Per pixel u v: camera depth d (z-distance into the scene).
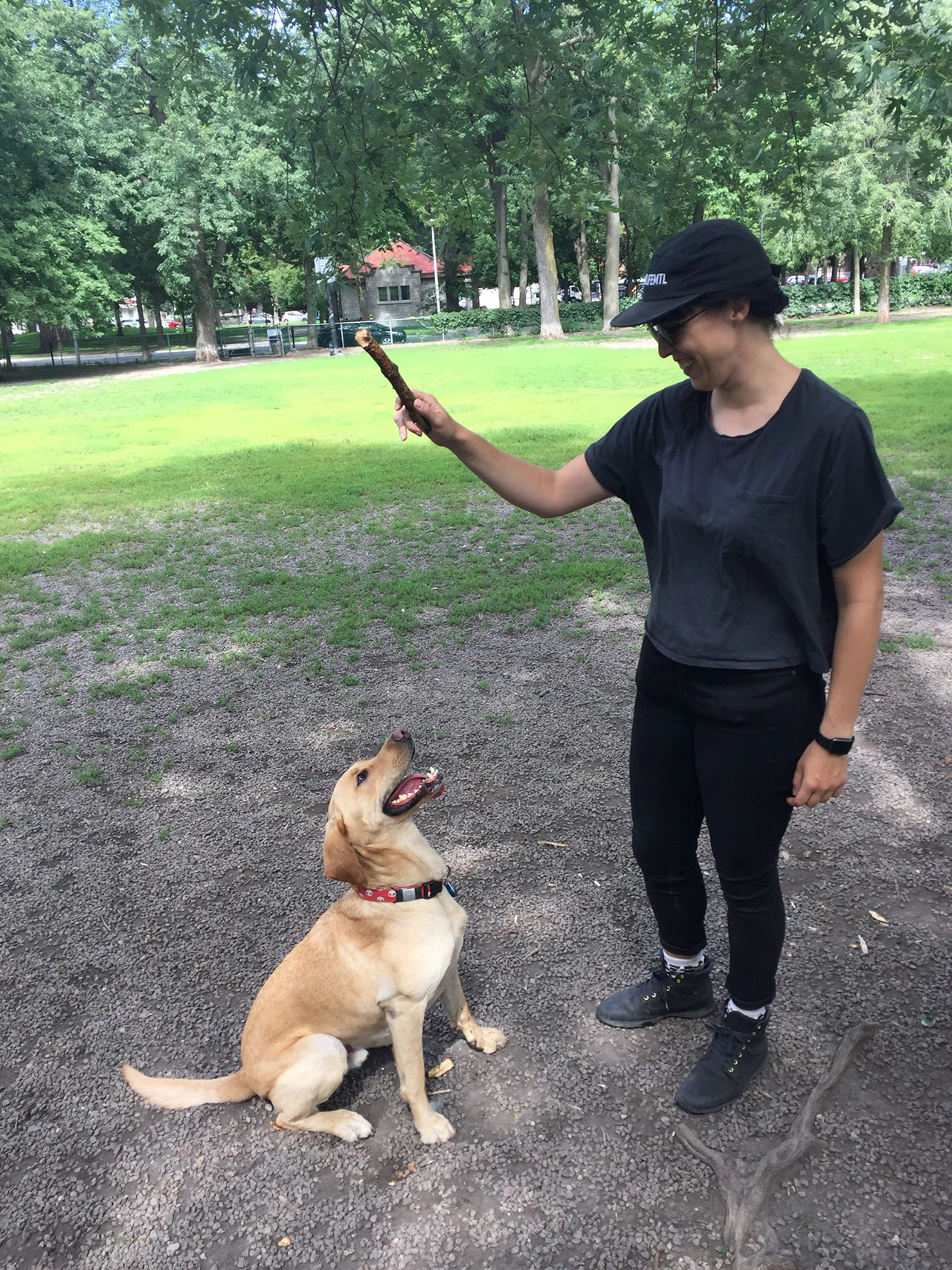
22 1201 2.67
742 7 4.22
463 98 4.58
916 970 3.31
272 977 2.88
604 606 7.61
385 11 4.61
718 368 2.16
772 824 2.48
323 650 7.05
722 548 2.26
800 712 2.36
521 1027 3.20
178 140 37.75
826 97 4.21
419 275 67.25
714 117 4.30
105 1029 3.36
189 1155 2.79
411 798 2.65
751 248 2.08
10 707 6.38
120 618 8.11
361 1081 3.04
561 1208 2.50
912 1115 2.70
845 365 22.03
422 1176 2.63
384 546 9.88
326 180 4.73
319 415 21.33
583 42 4.62
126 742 5.75
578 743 5.30
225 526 11.27
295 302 75.94
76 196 37.59
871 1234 2.35
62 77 36.81
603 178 4.80
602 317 47.56
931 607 7.07
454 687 6.22
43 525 11.70
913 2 3.83
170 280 41.44
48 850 4.61
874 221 32.34
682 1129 2.70
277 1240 2.48
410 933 2.70
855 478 2.11
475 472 2.72
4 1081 3.15
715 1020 3.16
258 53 4.66
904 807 4.39
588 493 2.73
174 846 4.57
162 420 22.14
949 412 14.59
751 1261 2.30
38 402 28.38
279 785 5.11
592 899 3.90
